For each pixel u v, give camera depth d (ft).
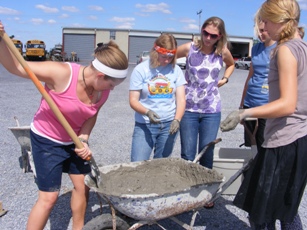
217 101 12.56
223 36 12.02
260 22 8.31
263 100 12.51
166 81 11.44
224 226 11.59
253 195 8.35
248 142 13.26
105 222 8.80
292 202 7.99
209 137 12.55
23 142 14.47
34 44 128.88
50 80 8.20
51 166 8.84
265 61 12.24
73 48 163.43
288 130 7.83
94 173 9.21
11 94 40.24
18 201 13.05
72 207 9.98
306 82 7.55
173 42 10.93
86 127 9.42
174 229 11.25
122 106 34.50
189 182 10.71
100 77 8.20
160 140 11.85
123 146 20.76
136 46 163.43
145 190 10.11
